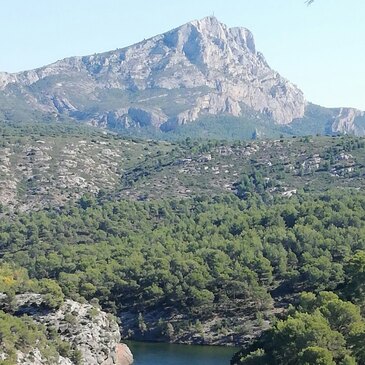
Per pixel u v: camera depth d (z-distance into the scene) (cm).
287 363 15175
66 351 19300
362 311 17725
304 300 18825
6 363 15525
